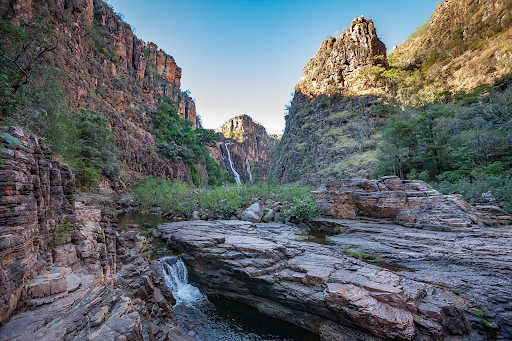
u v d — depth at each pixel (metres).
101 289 5.27
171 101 86.38
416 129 35.69
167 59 108.31
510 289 8.97
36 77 17.62
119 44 66.31
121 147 47.94
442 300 8.59
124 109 56.09
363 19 82.31
